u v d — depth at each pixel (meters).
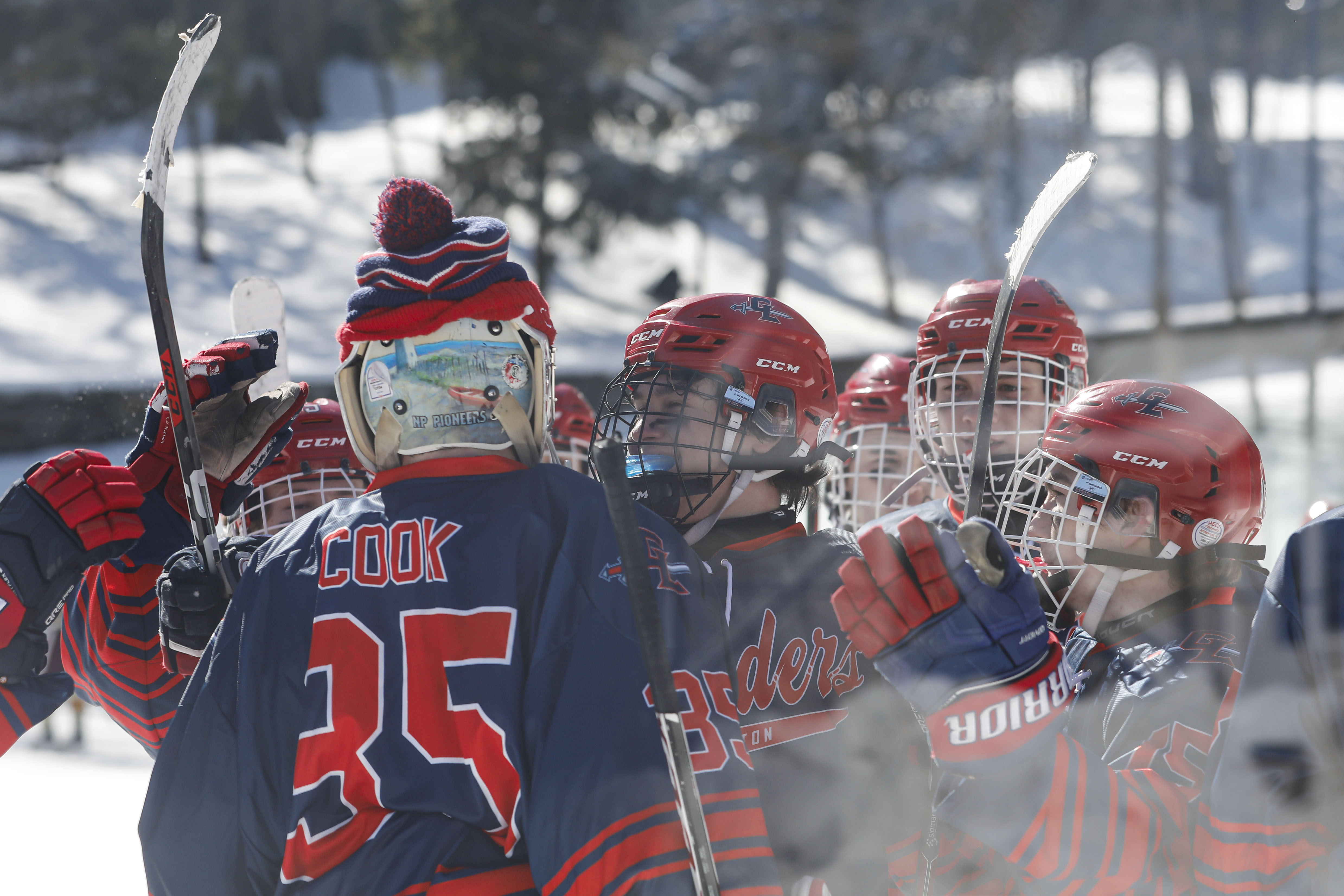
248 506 6.49
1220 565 4.44
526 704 3.45
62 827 14.41
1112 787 3.40
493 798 3.41
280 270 57.59
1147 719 3.98
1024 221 3.81
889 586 3.26
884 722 4.41
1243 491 4.43
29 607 4.20
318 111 71.06
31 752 18.70
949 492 6.29
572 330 36.28
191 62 4.28
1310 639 3.23
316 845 3.43
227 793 3.60
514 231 56.25
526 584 3.58
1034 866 3.37
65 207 68.88
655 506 4.81
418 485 3.75
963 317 6.13
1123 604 4.57
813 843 4.21
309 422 6.64
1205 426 4.47
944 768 3.37
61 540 4.21
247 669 3.60
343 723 3.43
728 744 3.54
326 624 3.53
